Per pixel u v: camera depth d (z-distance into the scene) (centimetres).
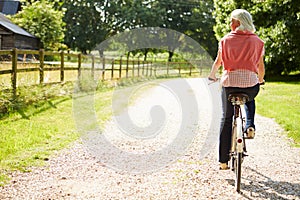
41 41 3991
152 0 6412
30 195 431
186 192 455
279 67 2781
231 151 488
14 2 5338
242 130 472
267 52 2530
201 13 6272
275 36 2434
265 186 479
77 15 6144
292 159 604
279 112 1047
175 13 6425
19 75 1210
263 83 515
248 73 463
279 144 702
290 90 1741
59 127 792
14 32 3381
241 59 464
